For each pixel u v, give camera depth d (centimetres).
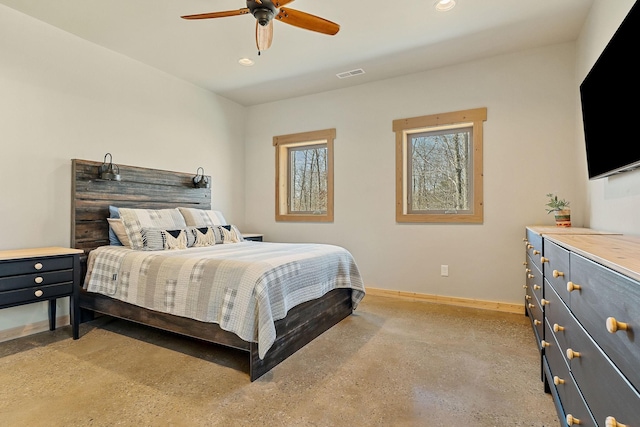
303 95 460
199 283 225
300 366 218
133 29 294
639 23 142
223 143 469
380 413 168
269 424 159
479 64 354
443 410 170
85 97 314
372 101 414
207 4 255
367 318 318
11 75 267
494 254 349
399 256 398
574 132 315
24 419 161
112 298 273
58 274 254
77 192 303
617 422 80
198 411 168
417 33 299
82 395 183
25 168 275
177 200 397
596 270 98
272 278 213
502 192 345
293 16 213
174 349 247
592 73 206
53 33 291
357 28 290
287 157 492
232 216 484
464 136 376
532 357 231
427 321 309
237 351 245
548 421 161
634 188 177
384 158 407
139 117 361
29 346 251
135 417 163
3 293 224
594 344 100
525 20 279
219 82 417
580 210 299
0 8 260
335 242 439
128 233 296
